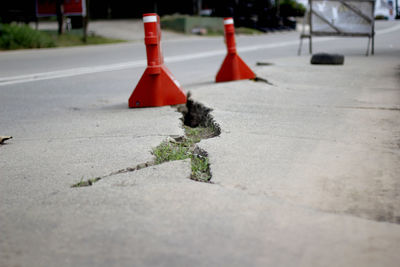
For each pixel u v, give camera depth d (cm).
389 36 1814
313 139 319
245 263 157
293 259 160
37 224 192
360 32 1004
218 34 2623
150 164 276
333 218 192
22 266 159
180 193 222
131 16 3098
